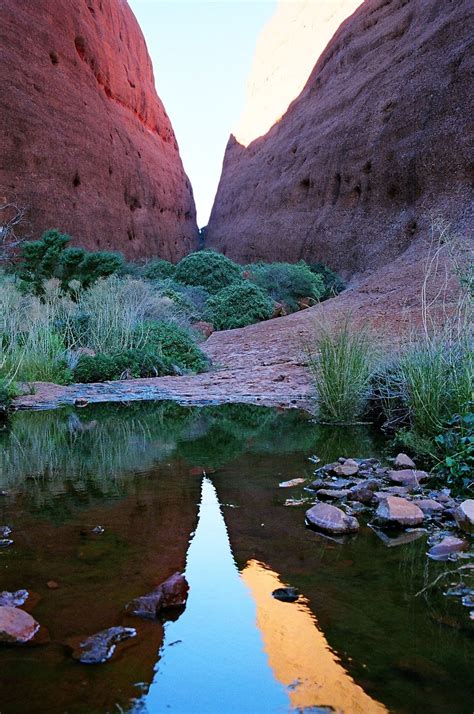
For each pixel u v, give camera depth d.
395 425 5.27
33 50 26.50
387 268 18.56
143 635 1.66
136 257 34.03
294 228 32.16
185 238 48.78
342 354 5.90
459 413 3.87
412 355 4.80
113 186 32.75
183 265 23.31
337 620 1.76
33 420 6.22
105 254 15.98
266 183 39.47
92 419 6.26
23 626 1.66
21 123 23.91
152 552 2.34
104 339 10.88
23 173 23.62
